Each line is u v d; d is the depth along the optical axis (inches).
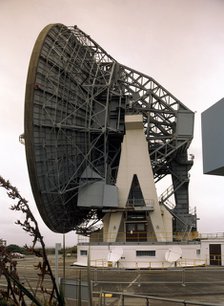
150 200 1925.4
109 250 1839.3
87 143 1875.0
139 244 1849.2
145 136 1962.4
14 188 149.6
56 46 1712.6
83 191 1868.8
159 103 2098.9
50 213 1824.6
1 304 155.5
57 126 1649.9
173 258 1798.7
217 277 1325.0
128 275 1407.5
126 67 2106.3
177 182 2223.2
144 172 1940.2
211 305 358.0
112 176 2139.5
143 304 799.1
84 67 1915.6
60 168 1717.5
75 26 1895.9
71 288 367.2
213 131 416.2
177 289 1051.3
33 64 1569.9
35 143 1579.7
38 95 1596.9
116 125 2010.3
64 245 220.8
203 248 1891.0
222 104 394.9
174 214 2166.6
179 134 2059.5
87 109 1871.3
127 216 2006.6
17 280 147.8
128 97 2063.2
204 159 443.2
